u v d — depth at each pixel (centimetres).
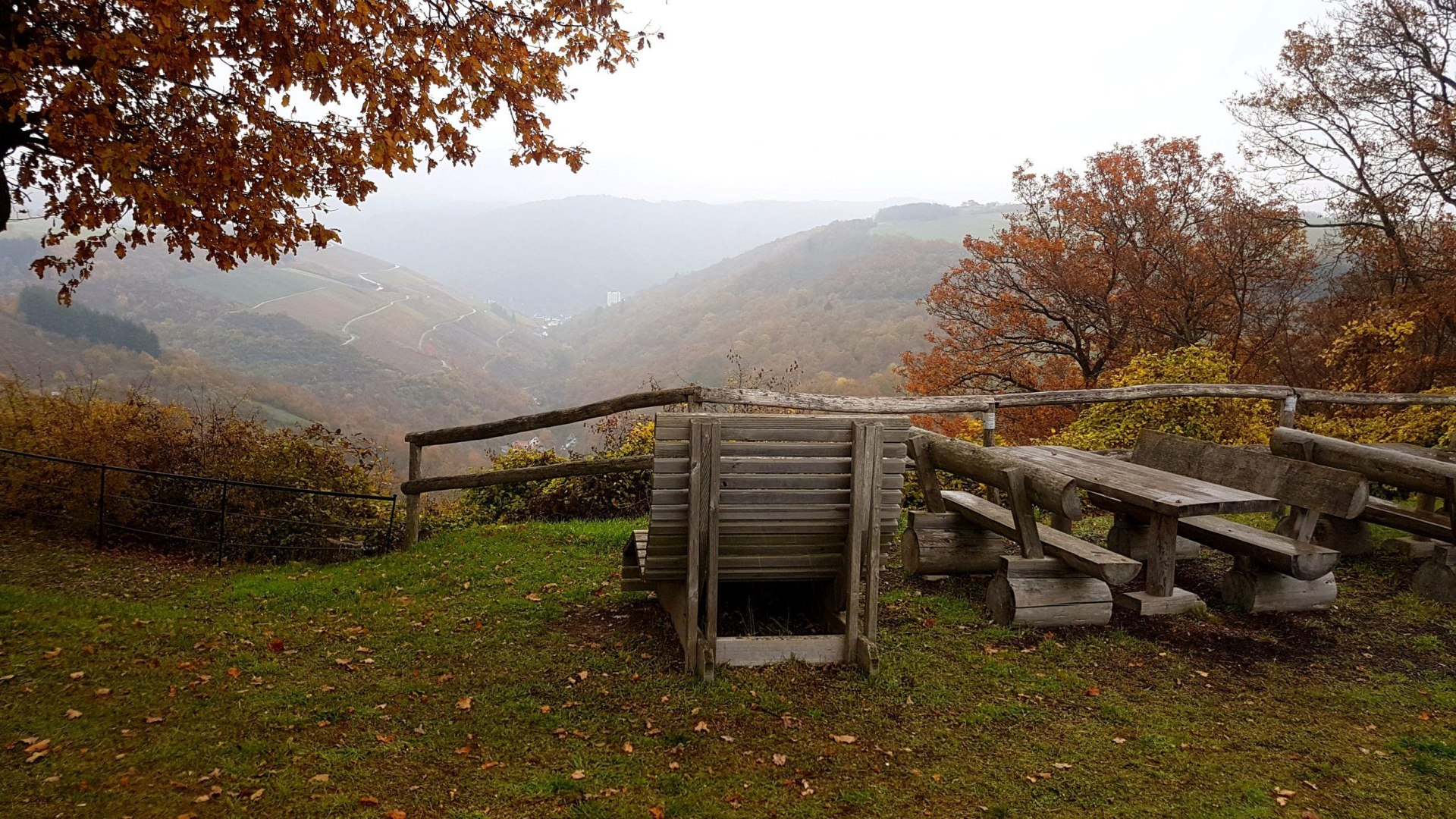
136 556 775
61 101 552
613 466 705
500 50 723
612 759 331
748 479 388
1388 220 1894
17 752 336
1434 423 1014
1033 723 364
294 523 801
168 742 345
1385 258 1930
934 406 766
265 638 489
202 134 670
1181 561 607
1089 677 411
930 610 506
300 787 308
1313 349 2083
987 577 572
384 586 615
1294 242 2075
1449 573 509
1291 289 2100
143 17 612
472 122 736
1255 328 2152
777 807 298
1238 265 2091
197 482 814
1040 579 479
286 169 694
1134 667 422
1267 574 498
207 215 668
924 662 425
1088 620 476
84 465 786
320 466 866
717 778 316
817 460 393
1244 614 495
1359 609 507
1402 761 335
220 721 365
